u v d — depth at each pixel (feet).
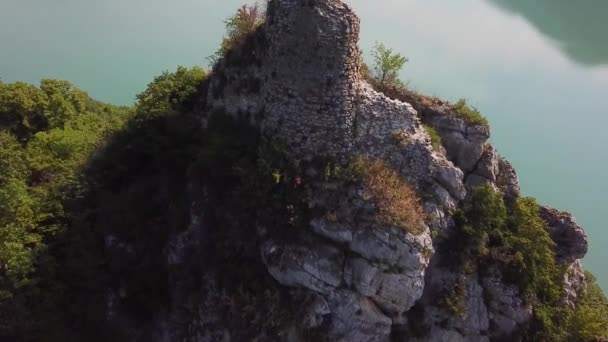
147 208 83.46
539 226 86.53
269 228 71.87
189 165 80.79
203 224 77.46
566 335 83.66
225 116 80.74
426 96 87.71
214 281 74.95
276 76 72.02
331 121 72.38
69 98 117.39
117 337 81.30
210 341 74.43
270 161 72.18
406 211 72.08
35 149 99.35
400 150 76.13
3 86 110.11
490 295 81.35
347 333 71.46
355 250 71.10
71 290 81.15
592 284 103.19
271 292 71.56
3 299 75.92
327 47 69.56
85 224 83.20
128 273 81.92
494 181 87.10
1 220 82.48
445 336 77.87
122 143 88.48
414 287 71.51
